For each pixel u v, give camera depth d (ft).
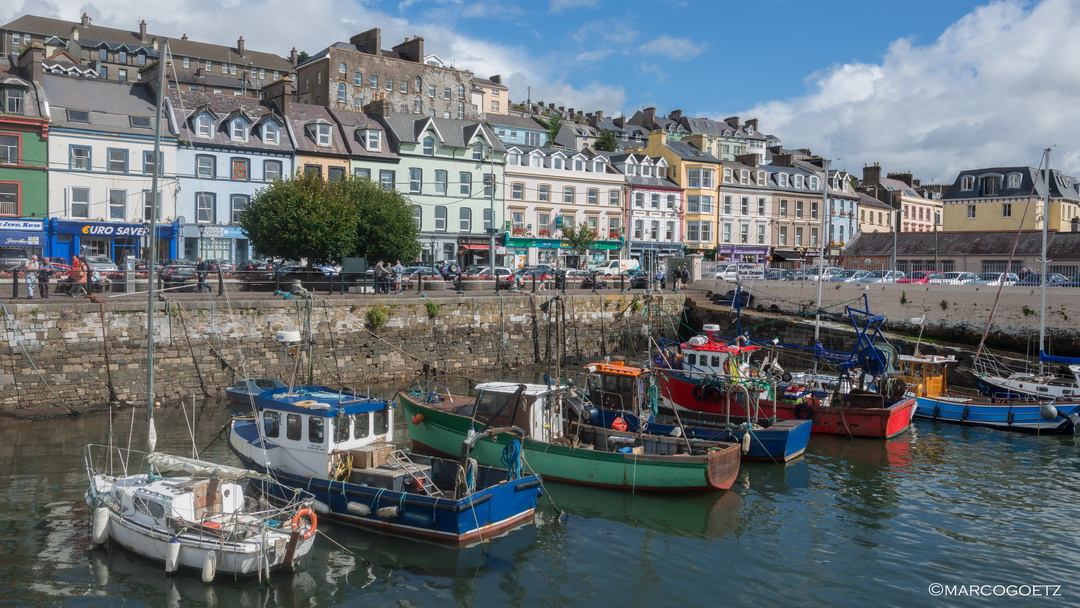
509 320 107.65
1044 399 79.56
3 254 114.73
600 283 133.59
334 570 41.04
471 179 160.97
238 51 293.84
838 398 75.20
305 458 48.73
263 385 74.43
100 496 42.83
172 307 78.54
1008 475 60.95
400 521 44.83
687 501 53.93
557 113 309.42
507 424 57.88
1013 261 139.23
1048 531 49.01
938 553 45.47
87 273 78.38
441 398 68.23
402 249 114.21
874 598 39.75
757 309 126.72
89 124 122.01
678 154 196.65
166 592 37.99
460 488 46.73
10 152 116.06
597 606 38.47
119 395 75.20
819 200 216.13
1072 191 188.14
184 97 136.46
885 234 166.71
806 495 55.77
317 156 142.61
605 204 182.19
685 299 133.59
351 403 49.88
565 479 56.13
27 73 122.52
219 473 42.27
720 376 69.41
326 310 89.66
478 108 243.60
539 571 42.09
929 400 80.94
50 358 71.77
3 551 42.01
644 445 58.54
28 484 52.24
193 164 130.41
